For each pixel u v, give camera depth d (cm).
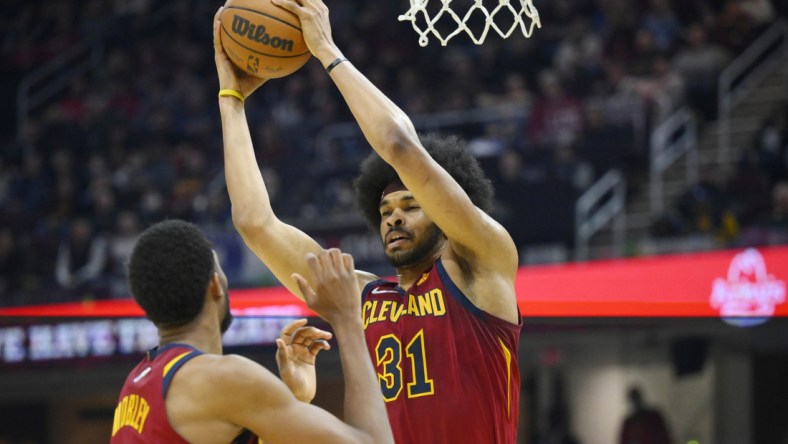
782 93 1517
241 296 1084
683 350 1204
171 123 1691
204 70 1814
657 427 1223
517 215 1312
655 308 1032
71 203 1539
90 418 1280
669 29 1586
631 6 1636
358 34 1764
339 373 1111
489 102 1564
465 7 1738
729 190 1248
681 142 1445
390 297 377
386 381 363
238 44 385
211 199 1444
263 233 389
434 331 361
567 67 1553
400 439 356
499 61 1647
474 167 422
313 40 372
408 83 1652
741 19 1586
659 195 1357
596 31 1659
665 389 1231
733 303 1021
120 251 1373
